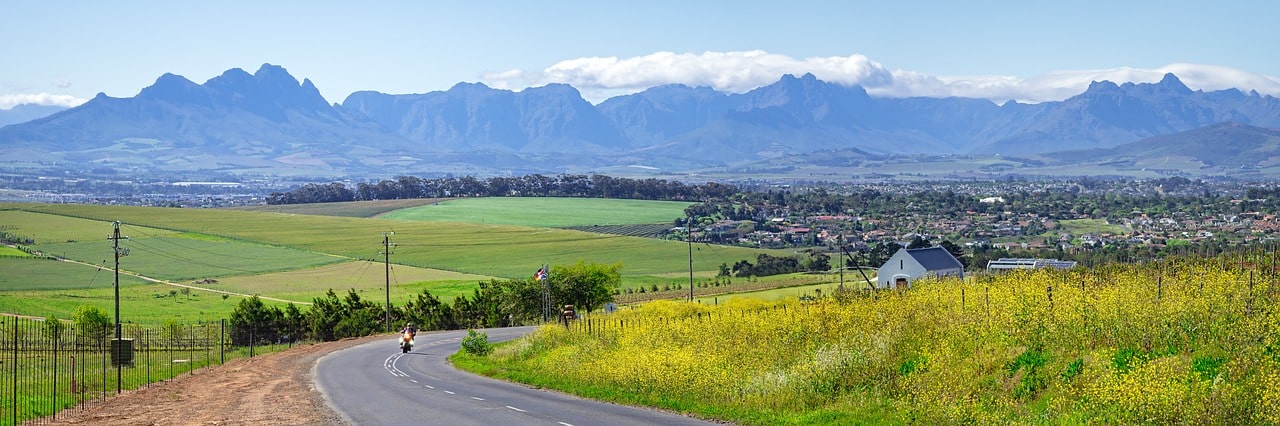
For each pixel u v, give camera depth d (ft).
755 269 451.12
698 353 114.52
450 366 167.53
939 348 89.66
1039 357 80.18
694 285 412.36
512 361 162.40
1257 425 59.41
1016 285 115.24
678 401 97.40
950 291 121.39
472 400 108.78
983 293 109.91
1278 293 86.74
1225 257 134.92
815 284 361.30
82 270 474.49
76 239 591.37
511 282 339.36
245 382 138.72
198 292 422.41
